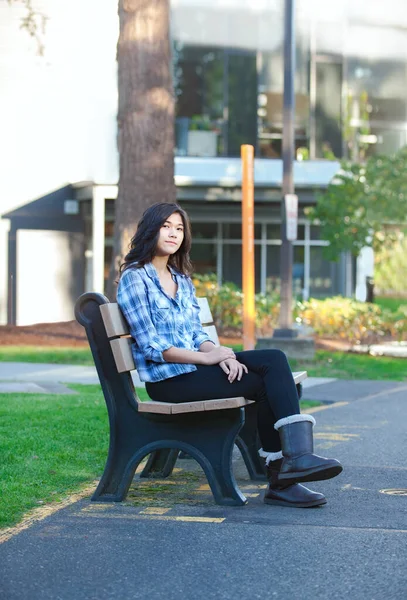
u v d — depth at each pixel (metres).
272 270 27.17
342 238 19.77
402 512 5.27
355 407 10.18
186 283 5.68
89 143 23.47
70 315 23.91
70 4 23.00
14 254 23.06
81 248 23.98
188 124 26.36
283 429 5.17
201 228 26.94
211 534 4.73
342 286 27.28
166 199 15.15
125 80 15.00
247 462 6.24
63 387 10.97
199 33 26.41
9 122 22.88
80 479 5.95
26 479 5.86
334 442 7.83
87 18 23.17
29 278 23.27
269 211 26.92
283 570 4.13
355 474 6.43
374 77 27.75
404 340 18.47
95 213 22.12
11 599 3.76
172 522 4.97
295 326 17.16
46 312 23.53
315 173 25.50
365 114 27.64
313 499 5.33
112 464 5.46
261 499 5.59
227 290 19.16
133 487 5.87
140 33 14.89
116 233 15.27
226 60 26.56
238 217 26.61
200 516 5.11
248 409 6.17
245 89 26.70
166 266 5.64
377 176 19.70
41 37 22.83
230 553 4.39
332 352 16.50
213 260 27.00
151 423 5.41
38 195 23.27
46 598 3.77
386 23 27.75
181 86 26.30
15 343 16.73
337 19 27.34
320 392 11.55
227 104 26.58
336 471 5.11
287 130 15.14
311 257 27.20
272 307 18.55
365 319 17.80
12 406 8.90
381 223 20.02
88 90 23.33
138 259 5.49
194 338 5.66
